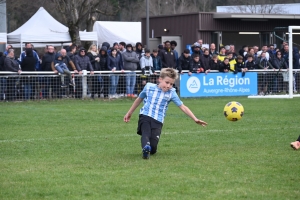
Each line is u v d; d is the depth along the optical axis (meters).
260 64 45.94
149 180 13.93
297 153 17.89
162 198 12.20
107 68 41.31
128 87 41.47
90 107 35.22
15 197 12.38
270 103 38.25
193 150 18.72
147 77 41.78
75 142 20.80
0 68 38.44
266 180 13.92
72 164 16.23
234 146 19.56
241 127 25.08
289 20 66.44
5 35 52.22
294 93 46.56
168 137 21.94
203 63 43.56
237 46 65.19
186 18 63.34
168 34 65.50
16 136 22.42
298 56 47.12
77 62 40.09
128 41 67.25
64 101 39.47
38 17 58.84
